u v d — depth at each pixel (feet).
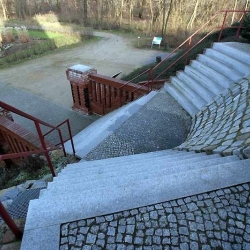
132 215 6.33
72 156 14.82
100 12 84.43
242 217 6.22
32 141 15.21
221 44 19.85
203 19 65.72
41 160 14.55
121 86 24.23
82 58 53.16
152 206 6.54
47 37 67.82
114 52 56.54
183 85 19.44
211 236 5.81
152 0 79.20
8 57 52.01
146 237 5.83
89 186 7.67
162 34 64.08
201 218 6.22
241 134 9.64
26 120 30.37
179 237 5.80
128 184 7.12
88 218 6.24
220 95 15.74
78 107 31.19
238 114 11.59
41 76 44.11
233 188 6.96
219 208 6.46
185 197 6.76
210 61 19.04
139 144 15.03
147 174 8.05
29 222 6.09
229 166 7.55
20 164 15.49
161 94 20.42
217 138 10.77
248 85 13.98
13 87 39.96
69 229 5.99
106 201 6.62
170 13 64.95
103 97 27.45
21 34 62.59
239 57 17.66
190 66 20.63
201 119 15.14
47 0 101.09
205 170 7.45
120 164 10.89
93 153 14.56
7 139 17.35
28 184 11.48
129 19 84.07
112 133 16.10
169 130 16.10
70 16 85.71
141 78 34.12
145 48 58.75
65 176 10.03
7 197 10.38
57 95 36.68
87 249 5.60
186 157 10.13
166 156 11.03
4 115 18.58
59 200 6.64
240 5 62.80
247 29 21.83
